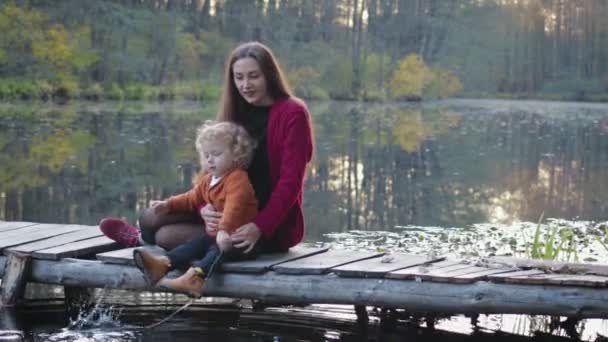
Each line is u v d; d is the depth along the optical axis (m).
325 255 3.93
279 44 44.00
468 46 51.53
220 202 3.69
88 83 31.72
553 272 3.56
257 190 3.81
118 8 35.81
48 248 4.11
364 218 7.43
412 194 9.02
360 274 3.56
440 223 7.22
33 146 12.48
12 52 29.14
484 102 44.12
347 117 24.20
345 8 46.62
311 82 43.38
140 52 36.00
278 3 44.78
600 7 51.84
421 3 49.84
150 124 17.58
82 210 7.47
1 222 4.80
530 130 19.88
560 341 3.74
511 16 52.69
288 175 3.69
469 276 3.45
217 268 3.66
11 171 9.89
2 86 27.09
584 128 21.03
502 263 3.70
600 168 11.95
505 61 52.19
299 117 3.72
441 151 13.95
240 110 3.90
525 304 3.37
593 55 52.00
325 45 45.22
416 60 45.28
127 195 8.40
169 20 37.59
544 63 52.56
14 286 4.03
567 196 9.09
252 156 3.77
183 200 3.86
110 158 11.41
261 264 3.70
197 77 39.03
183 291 3.77
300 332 3.74
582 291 3.31
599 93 51.31
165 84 35.66
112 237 4.14
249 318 3.93
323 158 12.34
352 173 10.80
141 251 3.50
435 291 3.47
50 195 8.28
